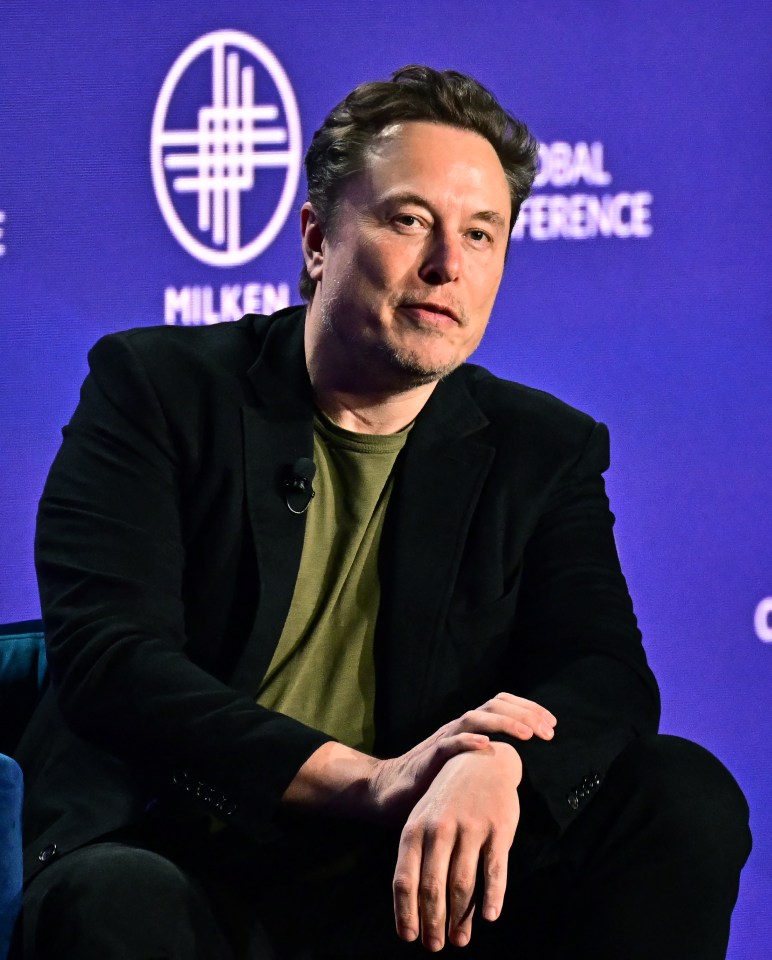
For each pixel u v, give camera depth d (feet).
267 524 21.22
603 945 17.61
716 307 33.55
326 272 21.40
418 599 21.27
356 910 19.60
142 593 20.30
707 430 33.58
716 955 17.62
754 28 33.53
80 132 34.55
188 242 34.42
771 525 33.53
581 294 33.76
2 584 34.22
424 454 22.08
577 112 33.71
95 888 16.74
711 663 33.45
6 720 23.49
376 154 20.97
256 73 34.32
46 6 34.58
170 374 22.02
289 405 21.93
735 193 33.58
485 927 19.19
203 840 19.94
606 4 33.68
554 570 22.20
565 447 23.03
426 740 18.72
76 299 34.53
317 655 21.30
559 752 18.58
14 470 34.45
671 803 17.99
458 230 20.66
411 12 34.06
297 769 18.06
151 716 18.56
